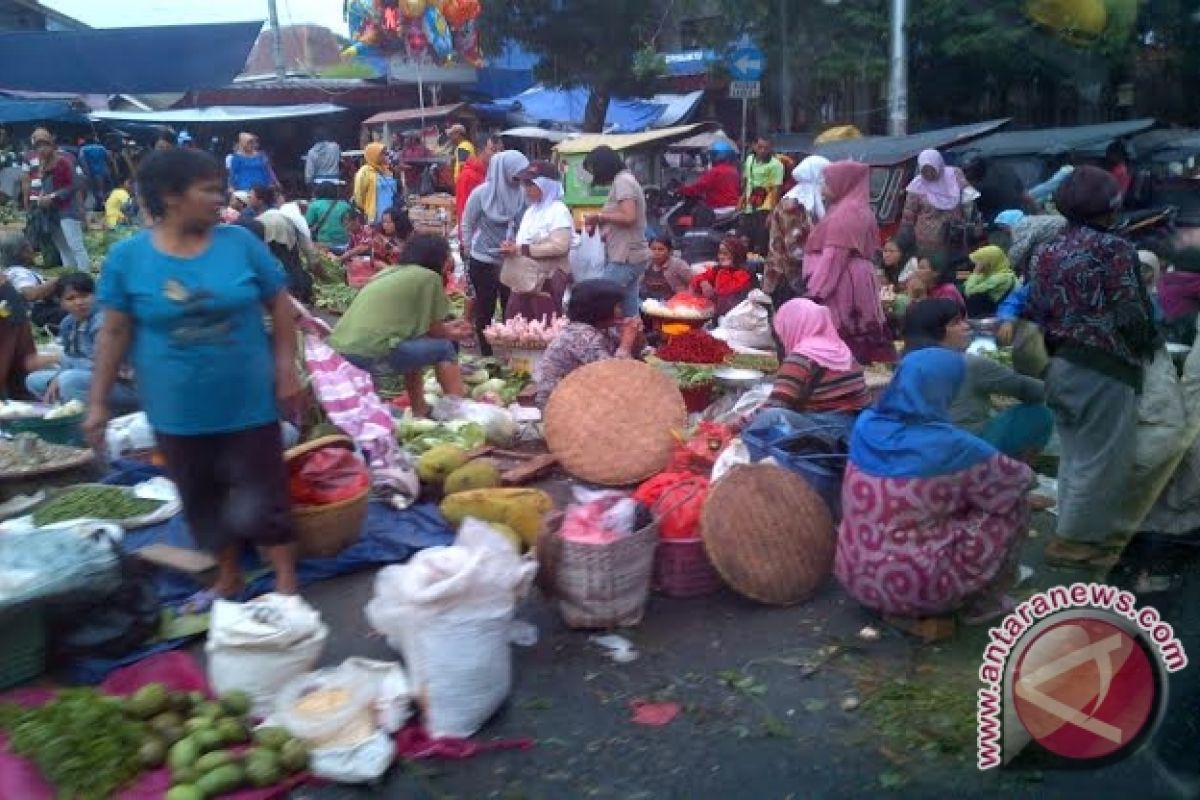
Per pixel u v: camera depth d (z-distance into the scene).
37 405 6.61
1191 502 3.65
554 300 8.38
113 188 22.41
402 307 6.59
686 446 5.36
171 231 3.89
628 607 4.24
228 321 3.92
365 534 5.04
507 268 8.46
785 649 4.08
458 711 3.51
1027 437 4.64
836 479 4.79
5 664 3.85
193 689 3.79
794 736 3.52
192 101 26.98
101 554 4.04
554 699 3.79
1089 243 3.96
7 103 23.67
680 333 7.64
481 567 3.55
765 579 4.37
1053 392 4.03
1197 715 2.85
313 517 4.68
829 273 6.67
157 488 5.51
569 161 9.91
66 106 23.91
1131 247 3.92
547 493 5.76
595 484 5.89
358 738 3.39
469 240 8.94
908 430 3.99
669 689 3.83
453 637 3.48
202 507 4.23
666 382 6.09
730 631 4.24
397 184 17.38
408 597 3.50
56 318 9.47
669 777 3.34
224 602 3.79
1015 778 3.10
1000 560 3.96
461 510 4.89
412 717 3.60
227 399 3.98
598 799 3.24
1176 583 3.23
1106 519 3.83
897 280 7.45
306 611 3.76
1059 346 4.06
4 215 18.36
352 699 3.49
